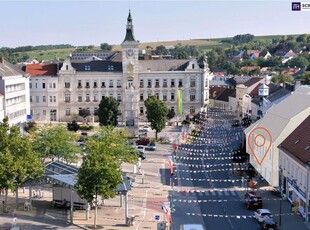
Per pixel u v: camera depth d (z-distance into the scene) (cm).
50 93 15888
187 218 6456
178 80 16262
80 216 6378
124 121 14712
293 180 6888
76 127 13625
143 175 8806
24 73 14162
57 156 8769
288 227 6069
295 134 7588
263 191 7806
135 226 6047
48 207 6756
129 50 15800
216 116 17925
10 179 6062
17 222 6012
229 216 6550
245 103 17762
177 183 8325
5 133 6500
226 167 9419
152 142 11869
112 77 15912
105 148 6538
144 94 16175
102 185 5778
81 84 15912
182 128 13575
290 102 9062
